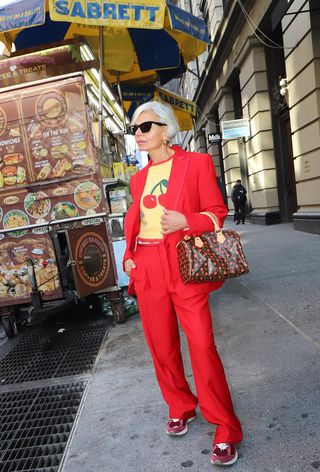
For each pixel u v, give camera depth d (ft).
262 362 9.56
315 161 25.57
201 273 6.04
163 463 6.53
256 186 39.70
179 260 6.27
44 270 14.08
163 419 7.79
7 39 18.16
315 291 14.23
